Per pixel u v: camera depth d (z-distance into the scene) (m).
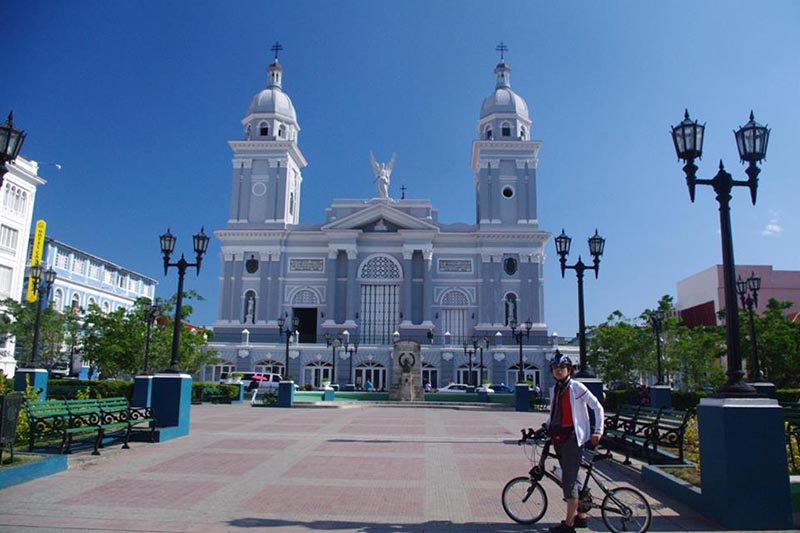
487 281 61.22
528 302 60.62
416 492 10.82
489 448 16.28
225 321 60.91
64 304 62.53
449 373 55.59
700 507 9.34
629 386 42.72
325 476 12.14
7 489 10.45
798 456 11.85
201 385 37.84
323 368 56.03
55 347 49.41
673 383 47.00
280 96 66.94
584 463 8.71
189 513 9.13
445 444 17.03
